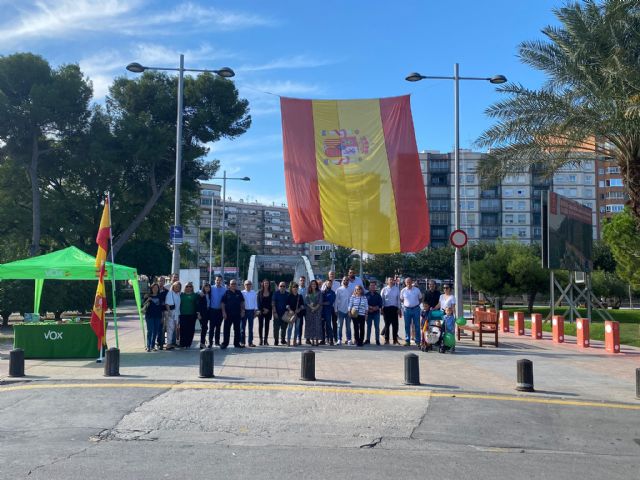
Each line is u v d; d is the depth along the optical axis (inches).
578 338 622.5
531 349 588.1
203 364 393.7
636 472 226.1
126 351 546.0
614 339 569.0
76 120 1331.2
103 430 277.3
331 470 220.5
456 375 417.7
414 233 668.7
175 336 567.2
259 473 215.6
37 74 1257.4
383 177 671.1
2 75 1230.3
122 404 321.4
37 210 1282.0
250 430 278.8
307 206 672.4
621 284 1521.9
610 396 358.9
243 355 508.7
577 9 589.0
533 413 314.2
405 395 346.0
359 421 294.8
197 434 272.1
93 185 1432.1
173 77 1477.6
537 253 1991.9
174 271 728.3
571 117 613.3
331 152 676.7
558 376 425.7
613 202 4271.7
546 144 677.3
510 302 2225.6
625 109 555.5
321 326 585.6
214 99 1454.2
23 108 1227.2
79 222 1494.8
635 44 565.6
